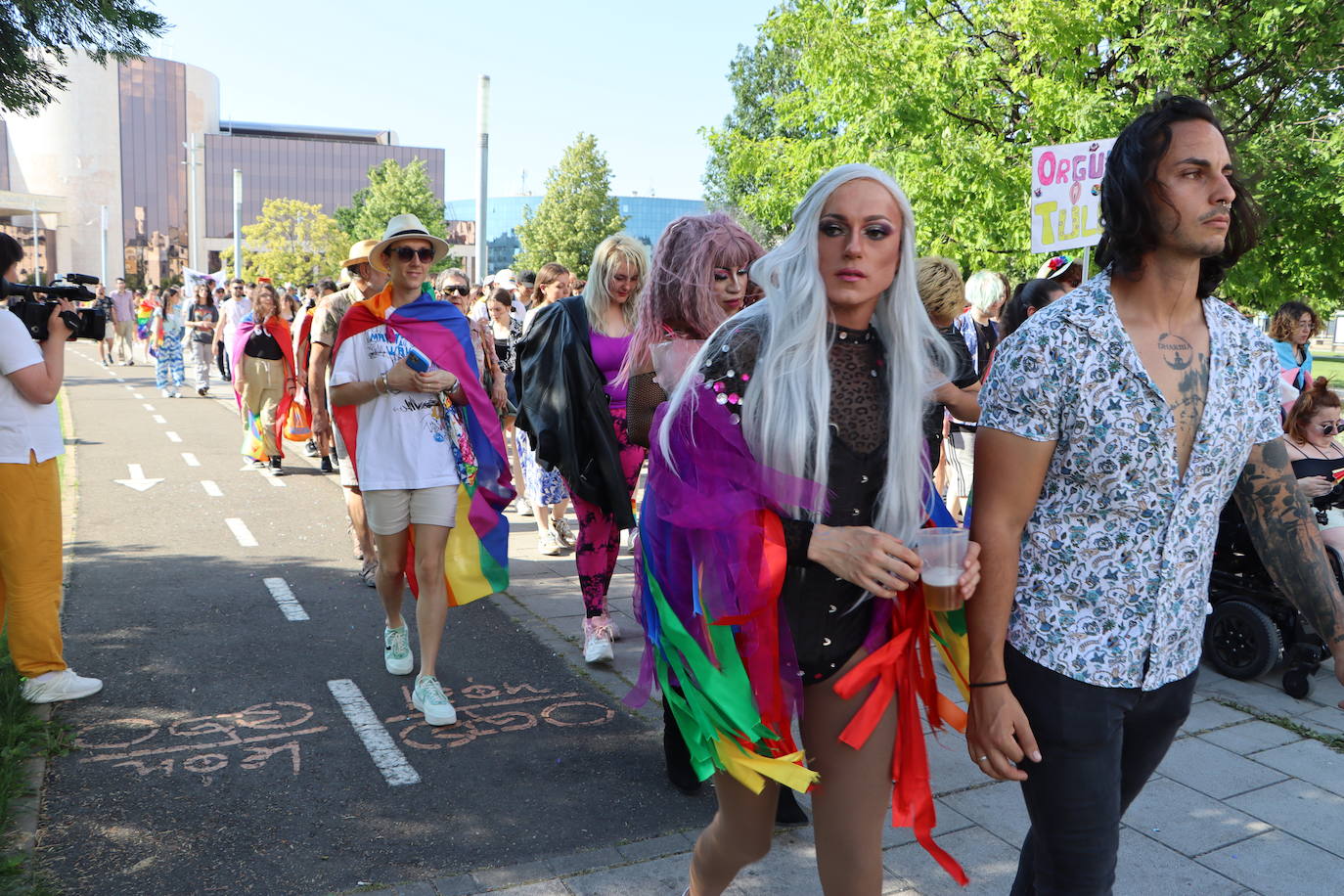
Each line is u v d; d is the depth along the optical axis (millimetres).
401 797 3555
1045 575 1977
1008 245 13961
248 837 3250
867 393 2123
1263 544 2098
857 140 15820
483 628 5465
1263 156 12562
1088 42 13312
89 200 114625
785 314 2045
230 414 15219
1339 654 2074
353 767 3787
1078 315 1907
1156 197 1843
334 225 77312
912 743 2234
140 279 119188
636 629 5469
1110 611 1943
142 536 7422
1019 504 1964
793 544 2035
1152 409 1865
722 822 2311
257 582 6266
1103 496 1916
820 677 2189
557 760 3889
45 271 113188
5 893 2848
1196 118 1863
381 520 4289
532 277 11047
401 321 4316
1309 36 13258
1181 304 1918
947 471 6758
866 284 2037
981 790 3643
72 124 113062
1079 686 1953
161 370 18922
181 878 3000
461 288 8625
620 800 3566
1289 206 13250
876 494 2160
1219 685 4789
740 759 2104
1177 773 3812
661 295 3518
